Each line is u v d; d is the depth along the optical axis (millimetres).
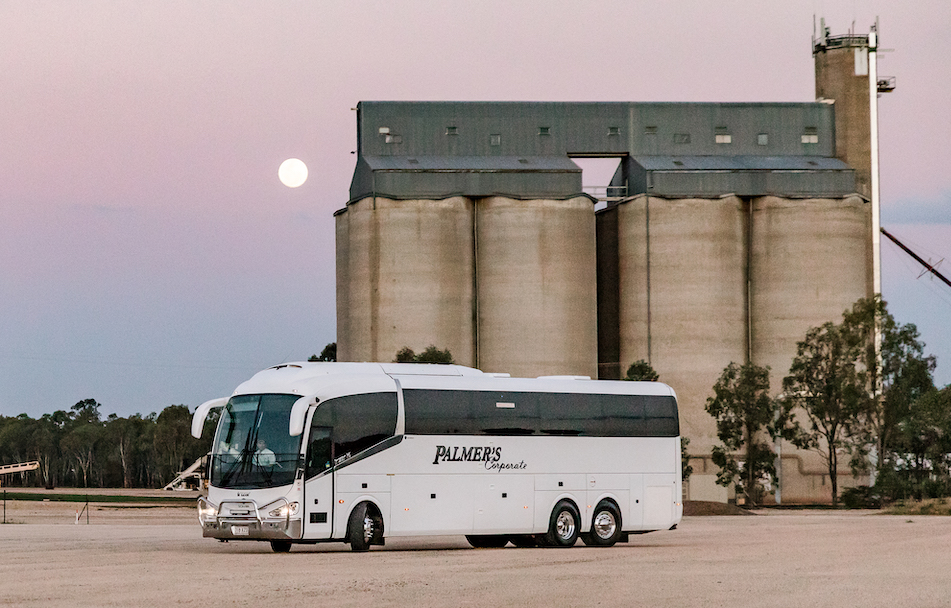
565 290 102688
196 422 32250
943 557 29469
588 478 36500
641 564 27156
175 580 22094
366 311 102250
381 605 18016
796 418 103938
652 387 38688
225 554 30688
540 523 35344
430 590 20422
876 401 88938
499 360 102438
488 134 109750
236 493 31125
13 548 33219
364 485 32031
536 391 35938
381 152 107625
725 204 106375
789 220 106688
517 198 103312
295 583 21609
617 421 37469
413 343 101250
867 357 92938
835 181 108562
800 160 111875
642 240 105875
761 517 70250
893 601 18875
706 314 104750
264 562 27359
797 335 105812
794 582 22219
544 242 102750
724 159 111312
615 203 111188
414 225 102250
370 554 31219
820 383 91688
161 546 34938
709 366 104250
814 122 114375
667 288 105000
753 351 107688
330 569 25188
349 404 32125
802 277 106250
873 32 115312
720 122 113375
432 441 33438
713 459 91938
